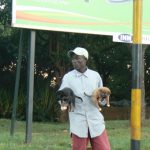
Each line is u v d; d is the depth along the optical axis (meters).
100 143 7.81
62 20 13.56
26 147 11.85
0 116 23.73
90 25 14.12
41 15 13.15
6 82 25.22
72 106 7.74
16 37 21.70
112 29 14.58
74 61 7.86
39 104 23.08
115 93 28.08
